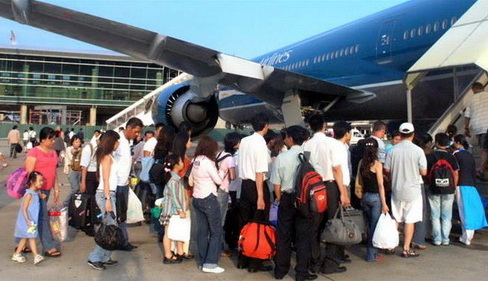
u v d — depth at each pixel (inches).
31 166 208.8
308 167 181.3
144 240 256.4
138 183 310.2
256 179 200.5
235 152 245.1
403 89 405.1
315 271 194.4
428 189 246.4
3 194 411.8
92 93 1996.8
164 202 209.8
